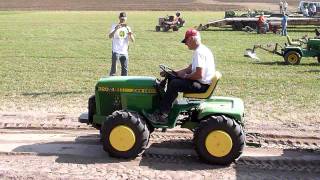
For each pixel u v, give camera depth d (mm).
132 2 84250
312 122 10867
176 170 7703
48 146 8844
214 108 8086
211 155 7875
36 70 18438
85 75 17297
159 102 8359
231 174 7574
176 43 29891
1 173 7418
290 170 7809
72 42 30266
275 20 39844
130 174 7480
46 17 57688
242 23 41438
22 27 42625
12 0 84250
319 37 22234
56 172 7512
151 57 22891
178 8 76750
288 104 12609
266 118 11156
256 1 88000
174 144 9000
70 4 81750
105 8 77062
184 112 8367
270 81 16219
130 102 8391
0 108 11898
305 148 8984
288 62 20906
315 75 17703
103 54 24078
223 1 87688
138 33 37344
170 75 8234
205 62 8070
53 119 10820
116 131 7984
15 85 15070
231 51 25766
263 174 7602
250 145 8961
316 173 7691
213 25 42031
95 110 8758
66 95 13570
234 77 17000
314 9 44469
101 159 8141
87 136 9500
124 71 14719
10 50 25516
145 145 8047
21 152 8453
